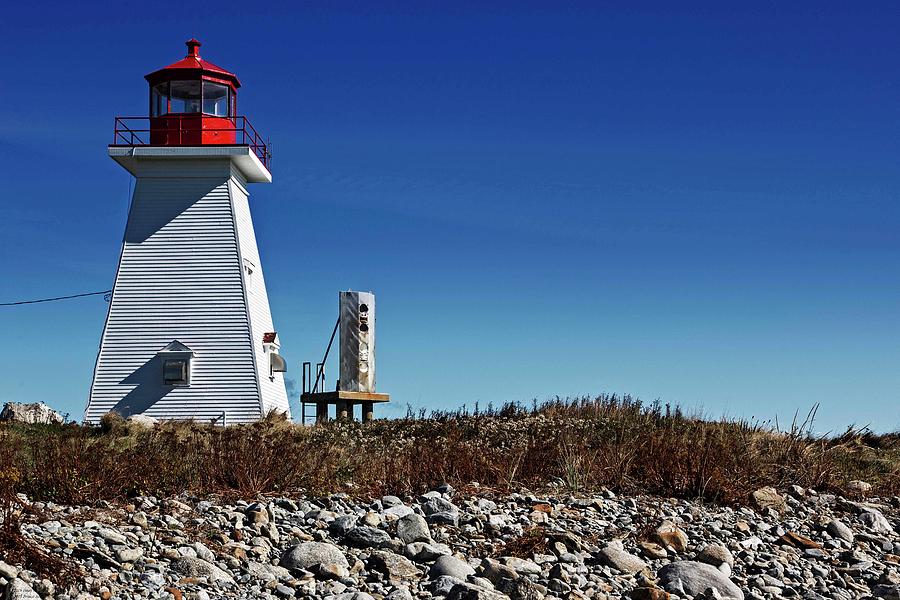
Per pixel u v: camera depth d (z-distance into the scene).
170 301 36.31
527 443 21.20
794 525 13.07
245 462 13.62
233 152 37.03
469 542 10.99
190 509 11.52
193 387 35.50
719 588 9.68
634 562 10.34
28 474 11.96
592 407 29.11
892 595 9.88
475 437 25.05
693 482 14.27
